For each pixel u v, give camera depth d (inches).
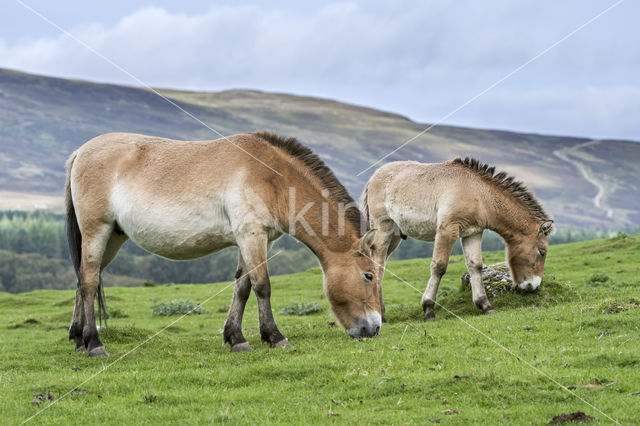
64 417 282.8
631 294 512.7
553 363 326.3
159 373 351.6
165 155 413.7
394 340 408.2
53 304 1045.8
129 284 3565.5
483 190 521.7
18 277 3624.5
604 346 348.5
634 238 1347.2
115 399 309.9
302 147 415.2
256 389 314.2
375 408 279.4
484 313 511.2
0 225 5925.2
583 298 525.7
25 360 431.5
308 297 1002.1
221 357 391.9
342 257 405.4
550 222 525.7
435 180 530.9
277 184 398.9
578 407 264.1
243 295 423.8
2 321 790.5
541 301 527.8
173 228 401.7
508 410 266.2
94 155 422.9
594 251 1290.6
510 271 547.2
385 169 578.6
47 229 5132.9
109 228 423.8
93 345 425.4
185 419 272.2
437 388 298.2
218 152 406.9
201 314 861.2
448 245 515.5
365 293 407.2
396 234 585.3
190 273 3560.5
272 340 412.5
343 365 343.3
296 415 272.2
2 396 320.8
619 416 251.0
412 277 1149.7
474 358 346.3
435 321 496.1
